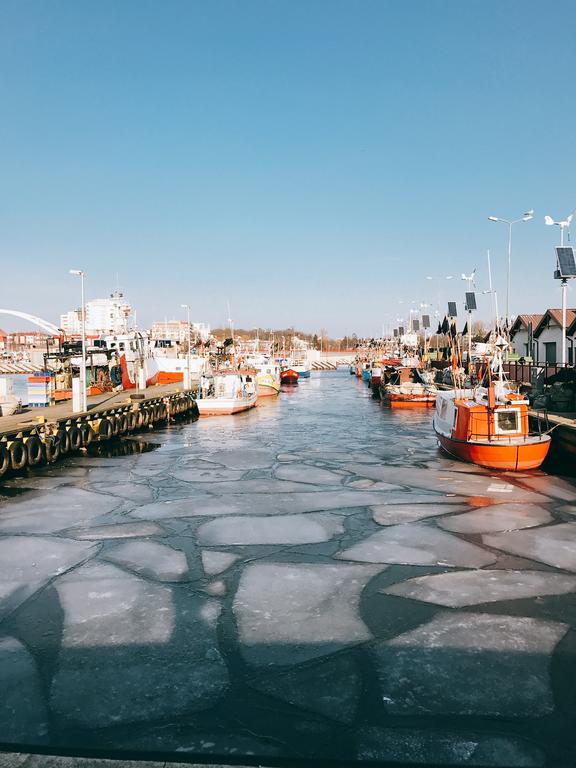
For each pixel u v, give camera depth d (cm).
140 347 5503
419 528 1477
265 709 730
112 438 3141
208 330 10412
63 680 800
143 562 1259
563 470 2141
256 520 1571
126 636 924
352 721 703
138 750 656
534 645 876
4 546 1373
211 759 638
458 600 1039
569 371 2986
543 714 711
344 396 6322
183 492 1908
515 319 5450
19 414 2883
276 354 12794
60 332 4347
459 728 687
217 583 1138
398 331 10750
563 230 3058
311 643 893
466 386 4203
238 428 3600
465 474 2106
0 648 889
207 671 820
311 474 2172
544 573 1163
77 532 1484
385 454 2570
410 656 848
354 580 1141
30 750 658
